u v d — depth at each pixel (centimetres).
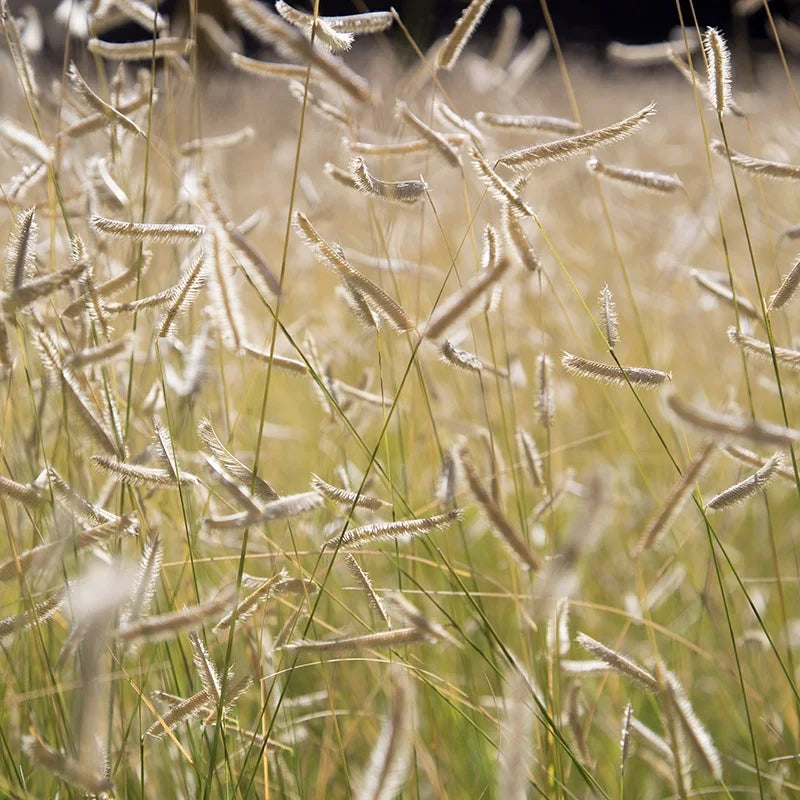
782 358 76
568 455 109
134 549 81
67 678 78
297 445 109
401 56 93
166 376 85
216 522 71
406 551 88
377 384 96
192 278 76
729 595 90
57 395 82
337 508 80
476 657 87
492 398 106
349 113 82
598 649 74
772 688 89
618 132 75
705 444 73
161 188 92
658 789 86
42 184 87
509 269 70
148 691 81
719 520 95
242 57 81
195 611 69
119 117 80
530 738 79
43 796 80
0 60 91
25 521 83
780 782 81
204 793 75
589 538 62
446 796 80
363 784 62
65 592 73
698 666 91
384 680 83
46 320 82
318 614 86
